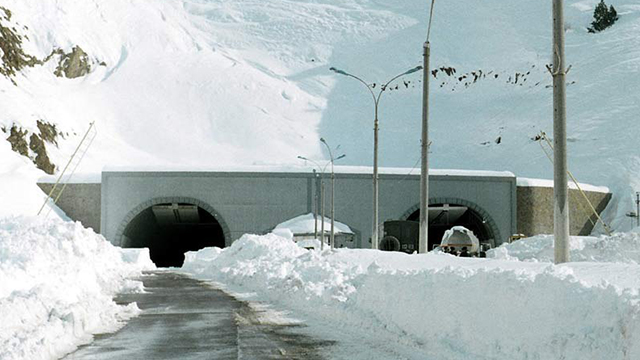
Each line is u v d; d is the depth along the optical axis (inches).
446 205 5231.3
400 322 752.3
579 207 6072.8
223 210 5022.1
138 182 4980.3
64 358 641.6
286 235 4763.8
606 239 1785.2
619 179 7485.2
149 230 5772.6
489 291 597.9
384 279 825.5
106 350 689.6
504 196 5265.8
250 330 837.2
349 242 5059.1
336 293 1061.1
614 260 1718.8
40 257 1322.6
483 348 587.5
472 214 5492.1
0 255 1301.7
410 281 752.3
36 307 842.8
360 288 917.8
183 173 5000.0
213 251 3582.7
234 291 1530.5
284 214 5049.2
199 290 1567.4
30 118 6786.4
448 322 652.1
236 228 5027.1
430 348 650.8
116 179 4977.9
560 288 521.3
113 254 2495.1
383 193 5128.0
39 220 1877.5
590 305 493.0
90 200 5088.6
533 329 533.6
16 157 5989.2
